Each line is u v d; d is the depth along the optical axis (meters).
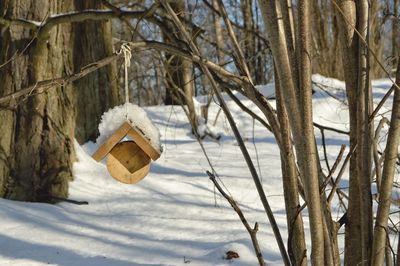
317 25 12.01
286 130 2.50
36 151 6.79
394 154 2.33
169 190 7.44
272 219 2.57
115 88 8.98
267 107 2.58
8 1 6.70
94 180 7.36
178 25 2.73
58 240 5.55
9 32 6.74
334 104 13.07
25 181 6.70
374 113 2.41
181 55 2.68
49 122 6.88
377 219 2.37
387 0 4.22
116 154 3.07
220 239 5.49
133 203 6.83
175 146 10.70
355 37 2.45
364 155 2.39
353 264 2.60
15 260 5.02
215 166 8.83
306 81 2.14
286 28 2.20
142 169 3.09
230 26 2.76
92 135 8.66
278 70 2.19
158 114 13.15
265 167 8.71
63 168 6.97
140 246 5.37
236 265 4.77
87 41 8.50
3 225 5.86
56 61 6.97
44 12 6.79
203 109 11.96
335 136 11.23
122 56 2.70
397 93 2.32
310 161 2.17
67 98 7.17
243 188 7.67
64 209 6.56
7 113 6.68
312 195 2.19
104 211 6.60
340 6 2.43
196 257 5.00
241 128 12.27
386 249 2.52
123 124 2.97
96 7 8.11
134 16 5.23
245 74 2.70
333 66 15.52
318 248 2.24
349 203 2.63
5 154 6.68
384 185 2.35
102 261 4.99
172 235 5.70
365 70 2.38
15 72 6.70
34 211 6.32
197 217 6.39
